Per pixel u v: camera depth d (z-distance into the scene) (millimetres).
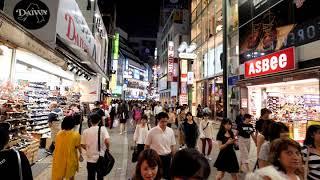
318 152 3307
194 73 32188
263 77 12648
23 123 8414
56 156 5168
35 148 8156
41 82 12750
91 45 15273
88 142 5266
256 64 13930
